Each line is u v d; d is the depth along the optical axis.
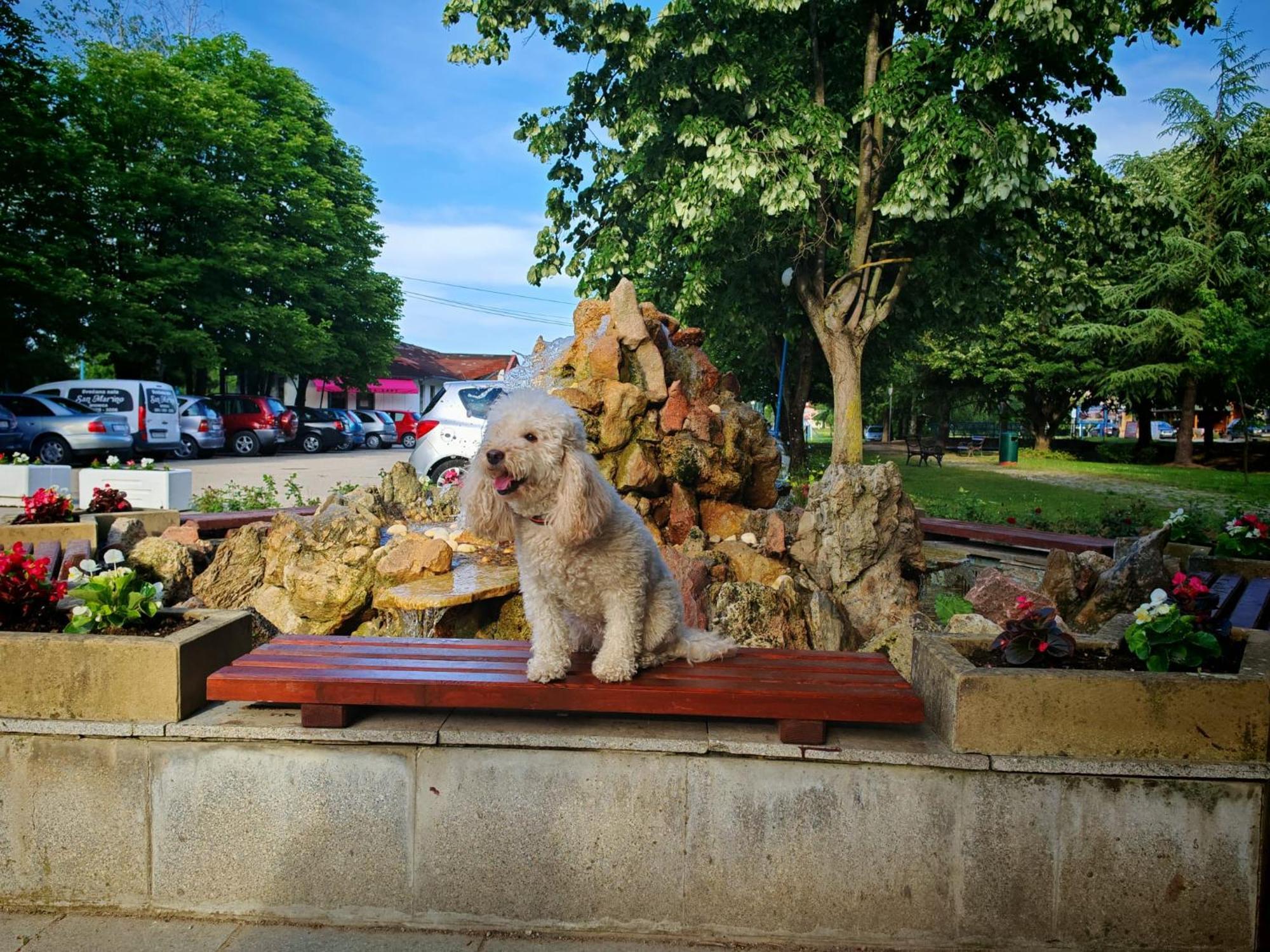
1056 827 2.69
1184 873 2.67
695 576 5.07
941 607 5.09
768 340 21.56
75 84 26.09
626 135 15.83
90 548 5.59
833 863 2.75
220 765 2.85
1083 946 2.71
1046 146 13.81
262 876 2.87
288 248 32.22
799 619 5.11
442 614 4.75
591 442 6.04
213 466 22.17
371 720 2.90
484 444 2.89
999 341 37.88
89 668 2.88
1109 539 8.06
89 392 21.77
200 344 27.20
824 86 17.16
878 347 21.28
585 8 15.11
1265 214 32.56
